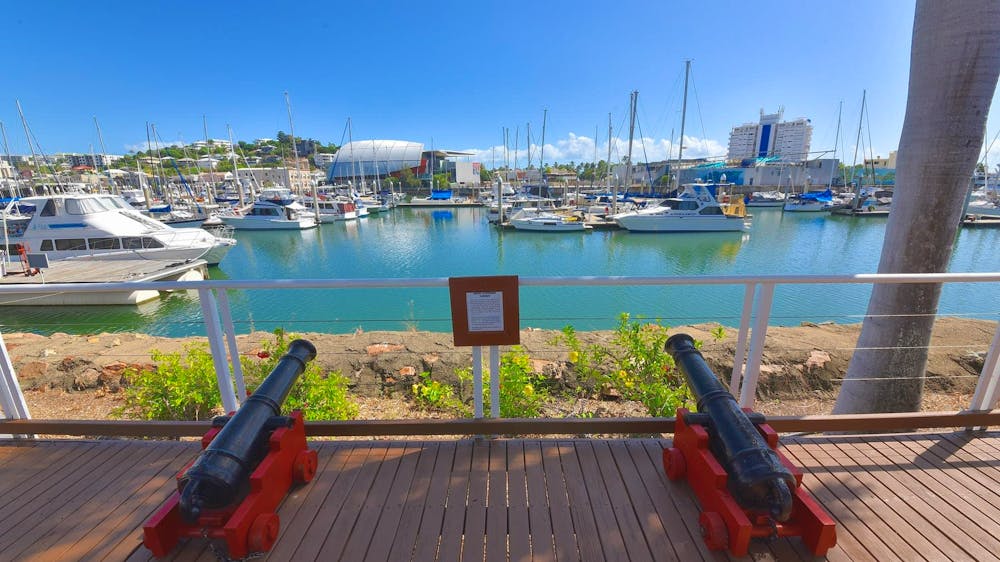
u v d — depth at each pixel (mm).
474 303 2418
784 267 24312
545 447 2604
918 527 2031
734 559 1860
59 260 18000
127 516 2170
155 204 54688
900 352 3383
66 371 5527
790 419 2625
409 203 72125
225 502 1879
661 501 2184
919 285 3268
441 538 1987
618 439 2684
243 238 36844
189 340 7449
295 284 2436
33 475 2469
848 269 23562
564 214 41969
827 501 2199
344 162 107250
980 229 34250
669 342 2641
